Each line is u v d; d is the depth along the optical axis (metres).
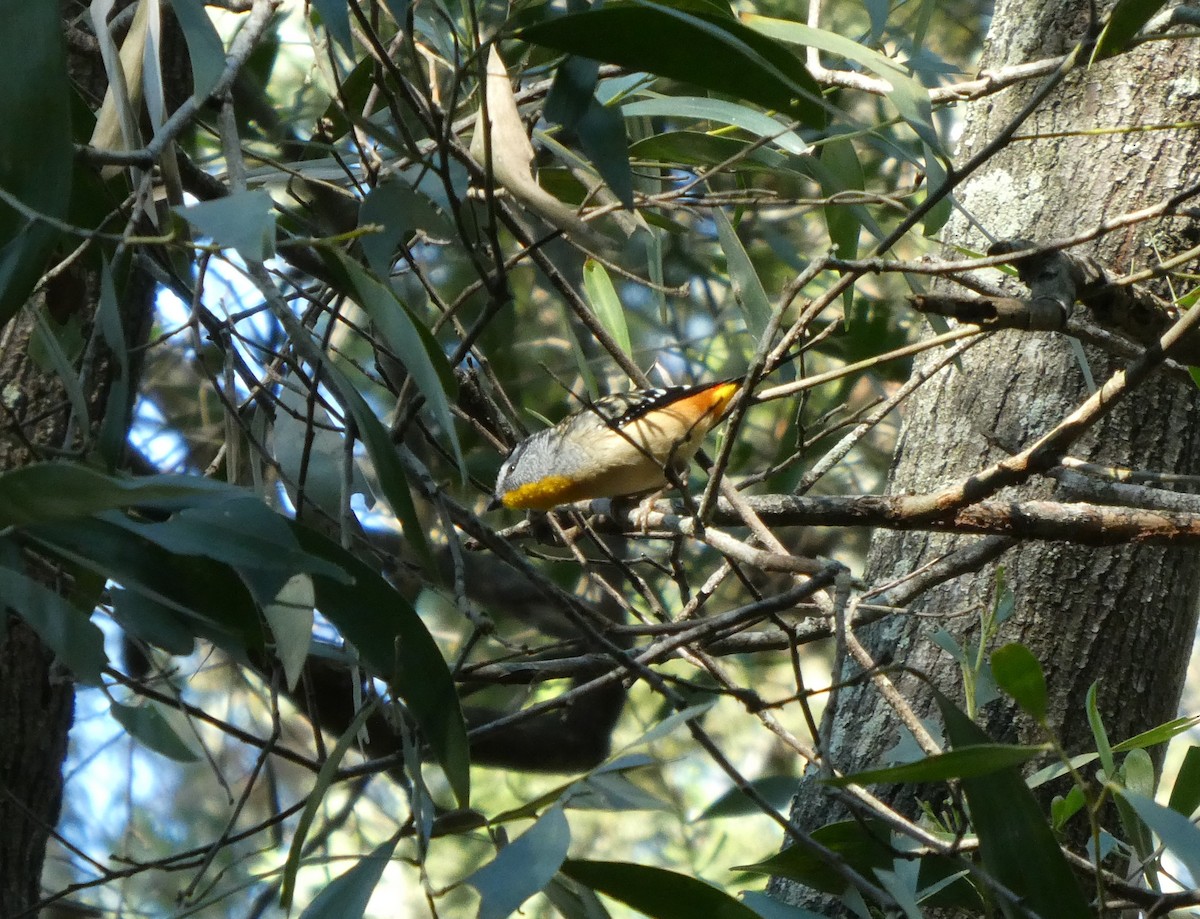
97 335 3.11
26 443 2.99
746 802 3.63
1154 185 5.25
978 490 3.93
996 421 5.27
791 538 9.40
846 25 8.46
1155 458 5.11
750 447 8.32
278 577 2.79
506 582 7.75
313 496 4.17
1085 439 5.15
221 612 2.91
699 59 3.04
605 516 5.73
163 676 3.34
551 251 7.81
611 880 2.99
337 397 3.83
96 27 3.24
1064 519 3.96
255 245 2.43
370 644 2.93
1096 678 4.88
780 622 3.09
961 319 3.45
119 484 2.28
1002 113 5.59
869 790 4.84
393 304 2.84
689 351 8.67
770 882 5.00
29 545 2.96
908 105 3.35
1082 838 4.59
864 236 8.21
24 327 4.75
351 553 2.93
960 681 4.91
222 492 2.42
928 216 3.93
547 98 3.23
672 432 5.33
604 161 3.19
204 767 9.74
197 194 4.01
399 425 3.63
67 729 5.02
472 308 8.04
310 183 4.61
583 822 10.05
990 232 5.44
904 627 5.14
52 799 4.97
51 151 2.62
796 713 10.23
